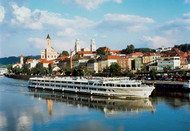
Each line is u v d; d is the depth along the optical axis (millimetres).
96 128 78125
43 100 129250
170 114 92688
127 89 126500
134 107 106188
